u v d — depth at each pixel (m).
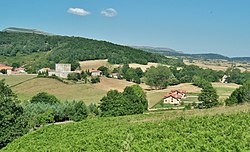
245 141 21.89
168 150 22.02
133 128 31.38
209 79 163.38
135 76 155.12
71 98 114.62
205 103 95.56
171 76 153.25
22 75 150.38
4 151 35.66
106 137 29.61
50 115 81.19
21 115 55.53
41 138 37.12
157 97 117.12
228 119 29.22
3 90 57.38
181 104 107.25
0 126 52.09
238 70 176.00
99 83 135.00
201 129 26.70
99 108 89.06
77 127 40.03
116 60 197.00
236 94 90.62
